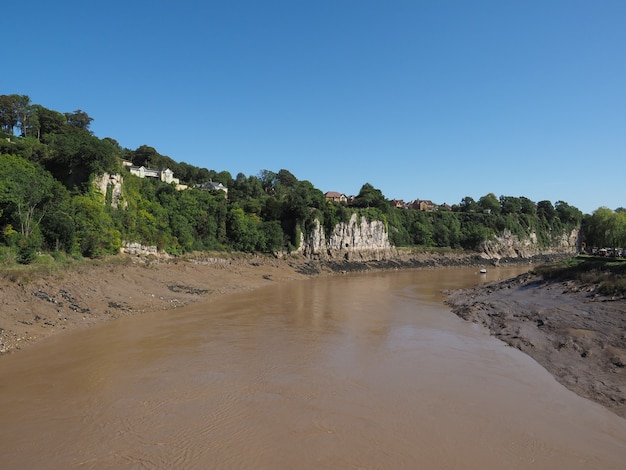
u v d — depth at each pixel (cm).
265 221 8931
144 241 5788
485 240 13288
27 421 1655
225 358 2486
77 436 1545
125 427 1617
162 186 7012
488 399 1906
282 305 4391
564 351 2523
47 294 3388
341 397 1928
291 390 2008
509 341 2911
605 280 3825
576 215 17562
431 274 8856
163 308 4028
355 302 4688
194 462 1378
